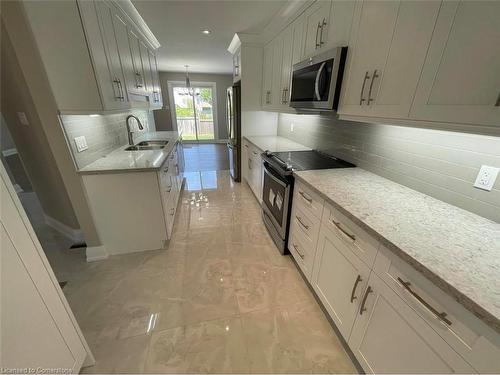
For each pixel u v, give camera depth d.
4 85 1.63
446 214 1.08
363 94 1.31
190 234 2.45
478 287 0.65
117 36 1.94
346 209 1.11
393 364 0.92
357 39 1.32
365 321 1.08
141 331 1.41
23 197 3.25
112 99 1.79
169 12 2.35
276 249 2.21
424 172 1.30
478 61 0.76
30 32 1.35
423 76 0.95
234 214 2.90
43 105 1.53
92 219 1.92
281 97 2.60
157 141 3.12
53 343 0.98
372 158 1.69
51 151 1.79
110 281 1.80
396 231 0.93
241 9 2.29
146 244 2.15
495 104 0.73
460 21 0.80
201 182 4.10
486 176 1.03
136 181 1.89
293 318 1.51
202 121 7.62
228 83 7.21
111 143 2.51
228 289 1.74
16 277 0.82
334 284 1.33
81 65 1.51
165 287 1.75
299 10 2.01
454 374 0.69
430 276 0.71
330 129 2.21
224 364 1.24
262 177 2.70
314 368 1.23
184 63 5.28
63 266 1.95
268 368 1.23
